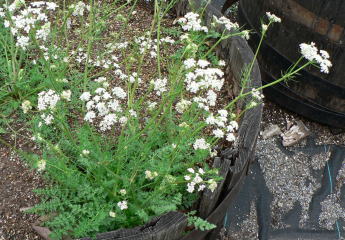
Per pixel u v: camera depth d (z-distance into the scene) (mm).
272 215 2838
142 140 2010
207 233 2113
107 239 1505
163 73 2490
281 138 3240
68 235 1633
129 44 2629
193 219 1648
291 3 2738
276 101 3355
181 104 1673
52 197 1786
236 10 4078
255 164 3072
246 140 1849
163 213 1613
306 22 2723
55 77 1976
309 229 2803
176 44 2666
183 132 1604
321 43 2738
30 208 1707
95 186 1769
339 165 3162
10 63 2211
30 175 1926
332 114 3123
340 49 2689
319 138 3293
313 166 3133
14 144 2029
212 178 1697
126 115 1817
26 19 1555
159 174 1645
